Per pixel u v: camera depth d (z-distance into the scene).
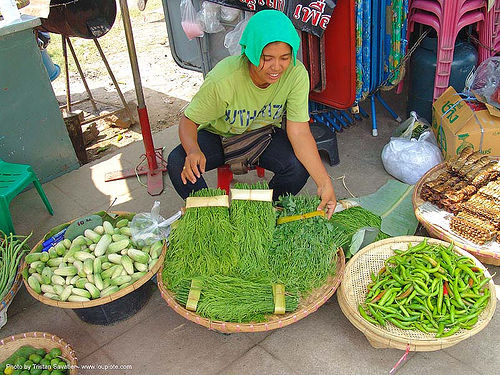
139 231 2.45
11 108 3.39
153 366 2.25
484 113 3.16
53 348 2.19
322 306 2.48
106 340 2.39
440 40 3.33
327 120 3.97
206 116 2.58
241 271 2.26
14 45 3.27
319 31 3.06
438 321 2.08
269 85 2.45
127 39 3.19
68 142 3.76
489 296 2.15
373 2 3.31
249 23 2.18
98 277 2.27
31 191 3.62
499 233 2.42
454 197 2.65
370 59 3.53
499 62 3.28
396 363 2.18
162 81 5.58
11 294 2.38
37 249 2.49
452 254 2.33
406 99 4.34
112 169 3.78
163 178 3.60
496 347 2.21
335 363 2.20
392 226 2.78
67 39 4.46
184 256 2.30
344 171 3.50
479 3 3.29
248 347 2.31
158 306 2.57
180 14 3.91
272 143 2.76
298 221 2.37
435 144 3.40
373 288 2.23
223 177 3.00
